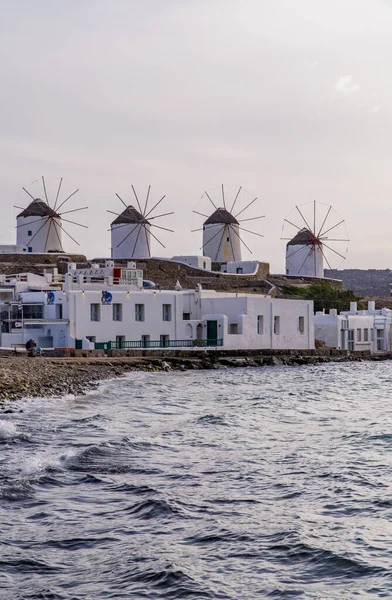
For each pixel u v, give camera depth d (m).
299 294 127.88
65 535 16.23
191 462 23.50
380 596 13.16
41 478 20.78
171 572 14.08
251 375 61.09
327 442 27.47
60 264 115.06
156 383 51.12
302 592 13.36
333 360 83.12
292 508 18.42
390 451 25.58
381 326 101.06
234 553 15.25
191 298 79.75
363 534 16.45
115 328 71.94
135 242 139.88
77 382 47.69
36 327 69.44
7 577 13.93
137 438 27.45
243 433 29.48
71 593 13.22
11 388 41.28
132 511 18.02
